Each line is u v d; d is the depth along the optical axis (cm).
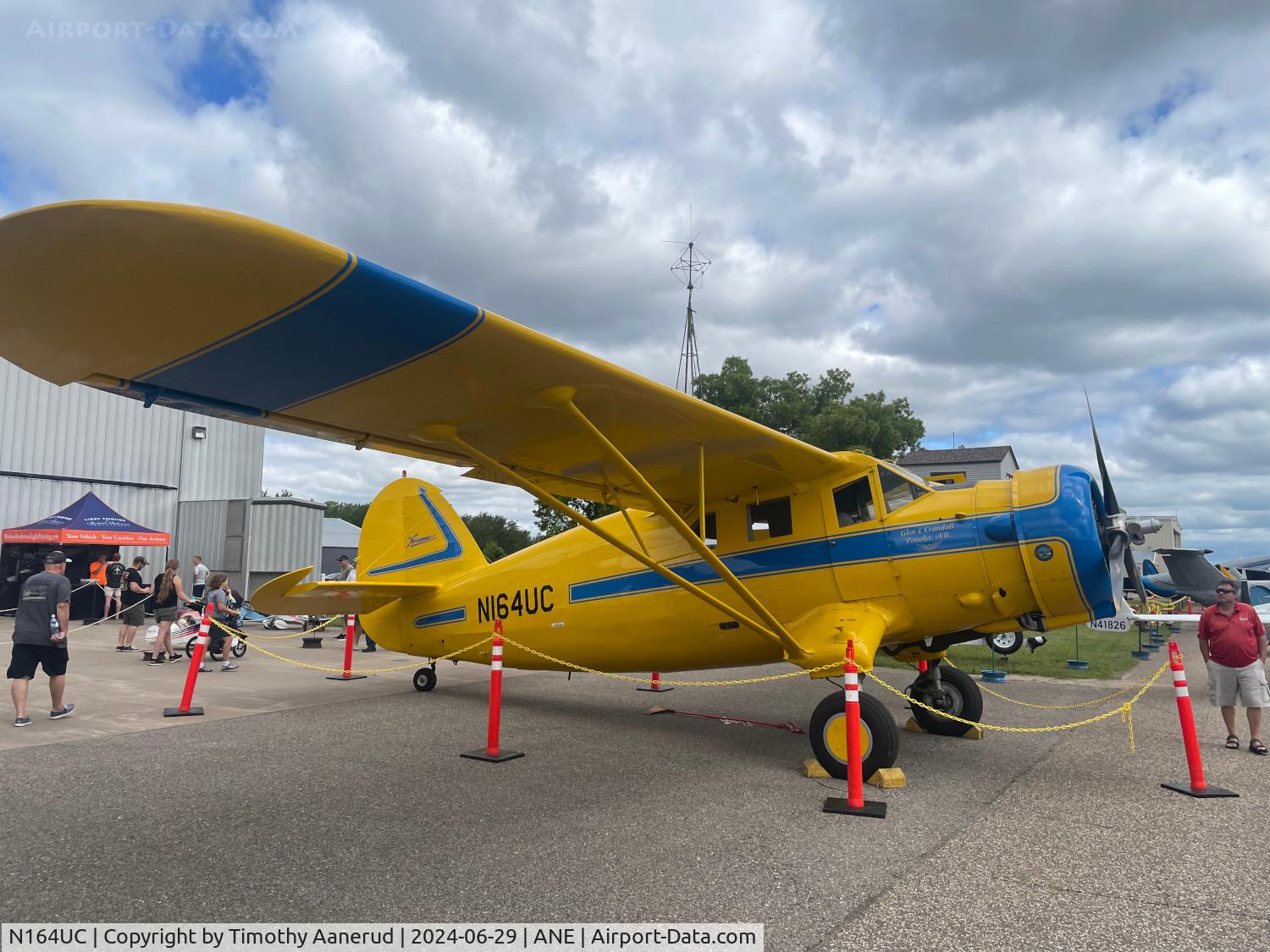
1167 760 577
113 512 1706
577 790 483
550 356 384
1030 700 878
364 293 306
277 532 1961
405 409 448
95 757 552
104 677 945
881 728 500
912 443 2991
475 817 427
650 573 680
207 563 2008
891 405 2905
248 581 1922
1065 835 402
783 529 620
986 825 418
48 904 312
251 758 556
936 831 407
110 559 1728
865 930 289
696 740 645
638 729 691
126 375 372
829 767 518
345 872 345
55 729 648
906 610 572
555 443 534
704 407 468
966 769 548
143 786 481
